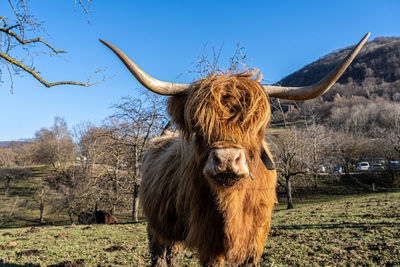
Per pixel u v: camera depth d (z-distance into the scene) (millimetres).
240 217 2961
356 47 2643
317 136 29625
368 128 59844
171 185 3648
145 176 4637
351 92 85062
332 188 36031
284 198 33219
